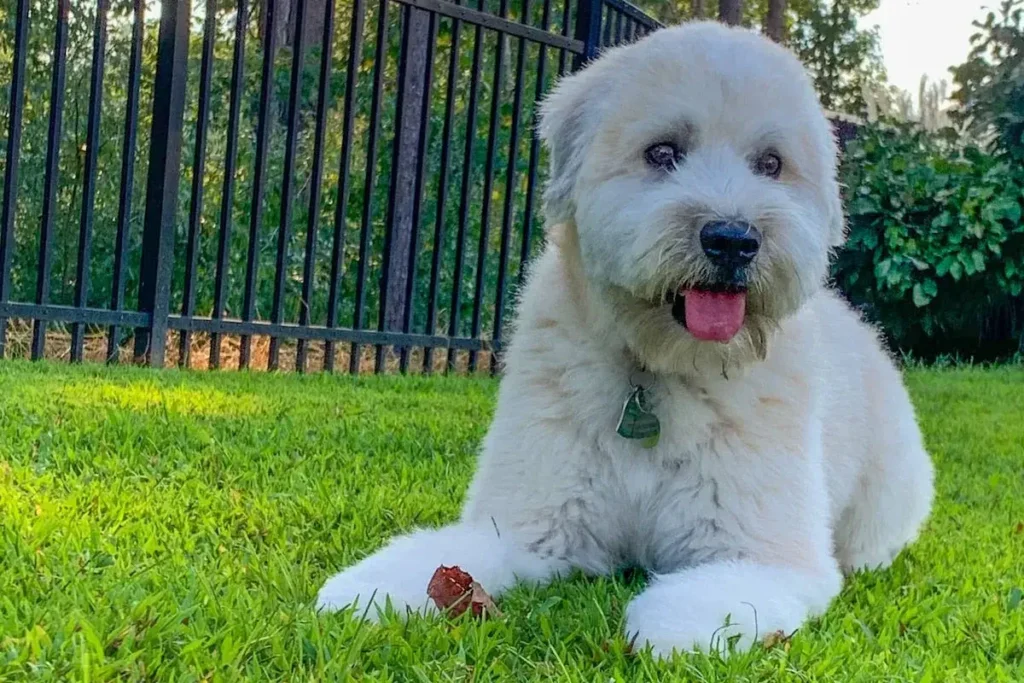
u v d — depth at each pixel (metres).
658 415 1.14
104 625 0.88
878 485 1.36
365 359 3.53
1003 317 4.41
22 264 3.21
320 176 2.55
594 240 1.15
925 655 0.96
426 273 3.72
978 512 1.61
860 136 4.71
